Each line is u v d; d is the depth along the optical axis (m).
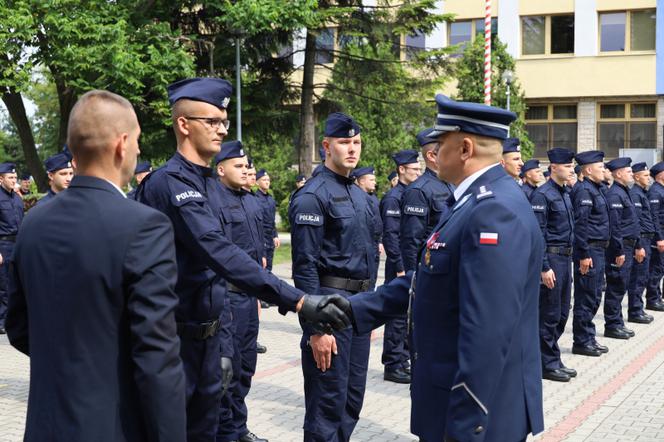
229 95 3.77
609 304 9.82
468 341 2.62
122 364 2.32
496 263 2.63
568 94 29.23
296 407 6.34
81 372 2.29
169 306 2.34
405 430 5.72
